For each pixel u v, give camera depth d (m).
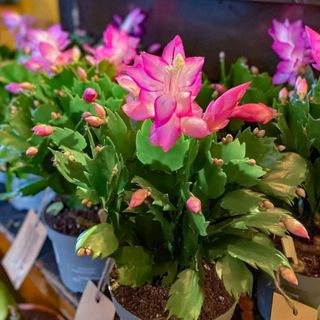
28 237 0.38
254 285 0.29
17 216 0.46
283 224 0.22
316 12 0.33
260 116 0.22
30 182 0.34
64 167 0.24
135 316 0.23
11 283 0.43
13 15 0.51
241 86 0.20
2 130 0.31
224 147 0.22
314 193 0.27
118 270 0.23
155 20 0.42
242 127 0.30
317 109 0.26
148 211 0.22
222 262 0.22
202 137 0.20
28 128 0.32
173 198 0.24
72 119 0.29
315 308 0.26
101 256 0.22
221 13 0.37
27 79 0.41
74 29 0.52
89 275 0.33
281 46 0.30
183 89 0.20
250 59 0.37
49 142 0.29
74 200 0.34
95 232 0.22
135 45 0.35
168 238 0.24
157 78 0.20
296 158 0.24
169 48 0.20
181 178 0.22
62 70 0.33
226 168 0.22
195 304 0.21
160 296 0.24
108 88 0.30
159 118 0.19
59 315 0.46
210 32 0.38
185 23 0.40
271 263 0.21
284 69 0.30
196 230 0.22
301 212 0.28
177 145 0.21
